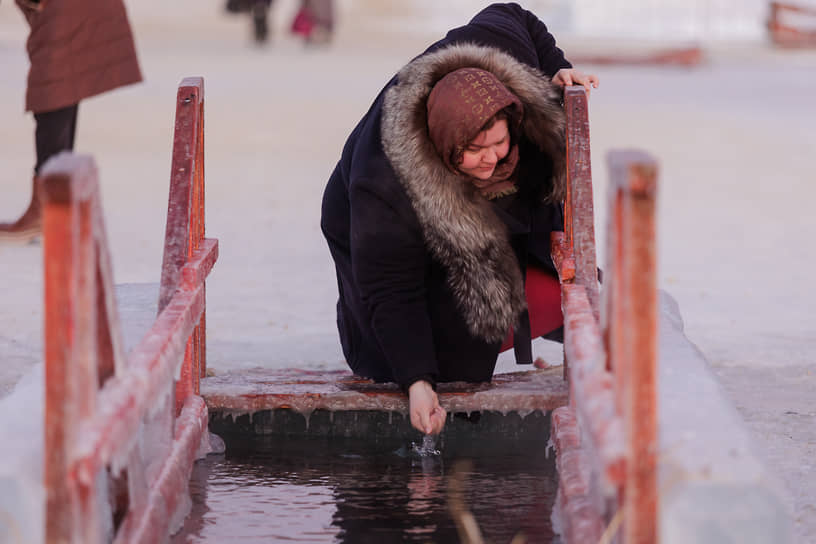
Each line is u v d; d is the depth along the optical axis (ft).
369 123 21.59
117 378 14.12
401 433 22.63
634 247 11.84
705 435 12.87
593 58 175.42
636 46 217.77
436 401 20.97
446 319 21.89
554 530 17.57
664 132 93.50
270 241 47.42
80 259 12.41
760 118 106.42
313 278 40.42
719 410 13.74
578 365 14.80
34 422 13.76
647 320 11.93
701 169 74.69
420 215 20.39
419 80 20.02
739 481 12.00
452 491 19.49
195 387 21.85
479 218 20.36
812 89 139.44
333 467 20.84
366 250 20.97
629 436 12.10
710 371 15.71
